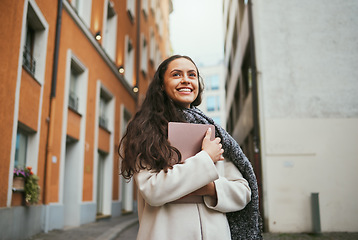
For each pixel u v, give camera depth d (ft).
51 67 28.14
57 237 23.25
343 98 28.40
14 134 20.77
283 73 28.96
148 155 4.48
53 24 28.45
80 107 35.22
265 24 29.91
